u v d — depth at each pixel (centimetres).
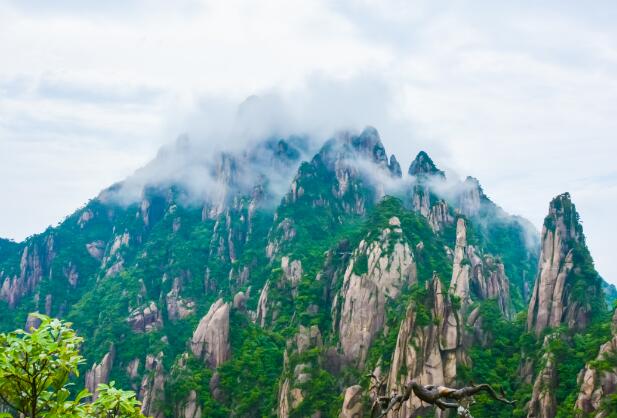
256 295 19475
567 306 11175
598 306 10969
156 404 13100
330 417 11312
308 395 12000
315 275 16300
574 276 11362
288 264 19112
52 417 2186
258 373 13925
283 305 17138
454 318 10912
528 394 9781
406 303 12369
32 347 2197
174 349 19150
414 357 10462
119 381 17675
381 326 13525
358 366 12875
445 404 1625
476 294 15000
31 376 2216
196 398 13075
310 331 14212
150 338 19175
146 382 14762
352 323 13588
